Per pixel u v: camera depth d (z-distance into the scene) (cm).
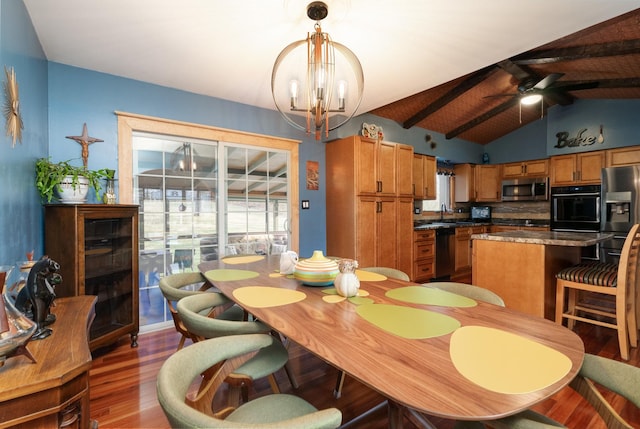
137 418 166
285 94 324
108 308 255
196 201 326
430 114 454
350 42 224
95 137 268
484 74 371
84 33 212
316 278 163
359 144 386
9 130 152
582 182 489
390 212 418
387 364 83
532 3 182
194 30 211
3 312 91
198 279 217
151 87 296
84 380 97
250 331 126
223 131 338
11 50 155
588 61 350
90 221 234
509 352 90
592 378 94
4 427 80
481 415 62
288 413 104
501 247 279
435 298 145
